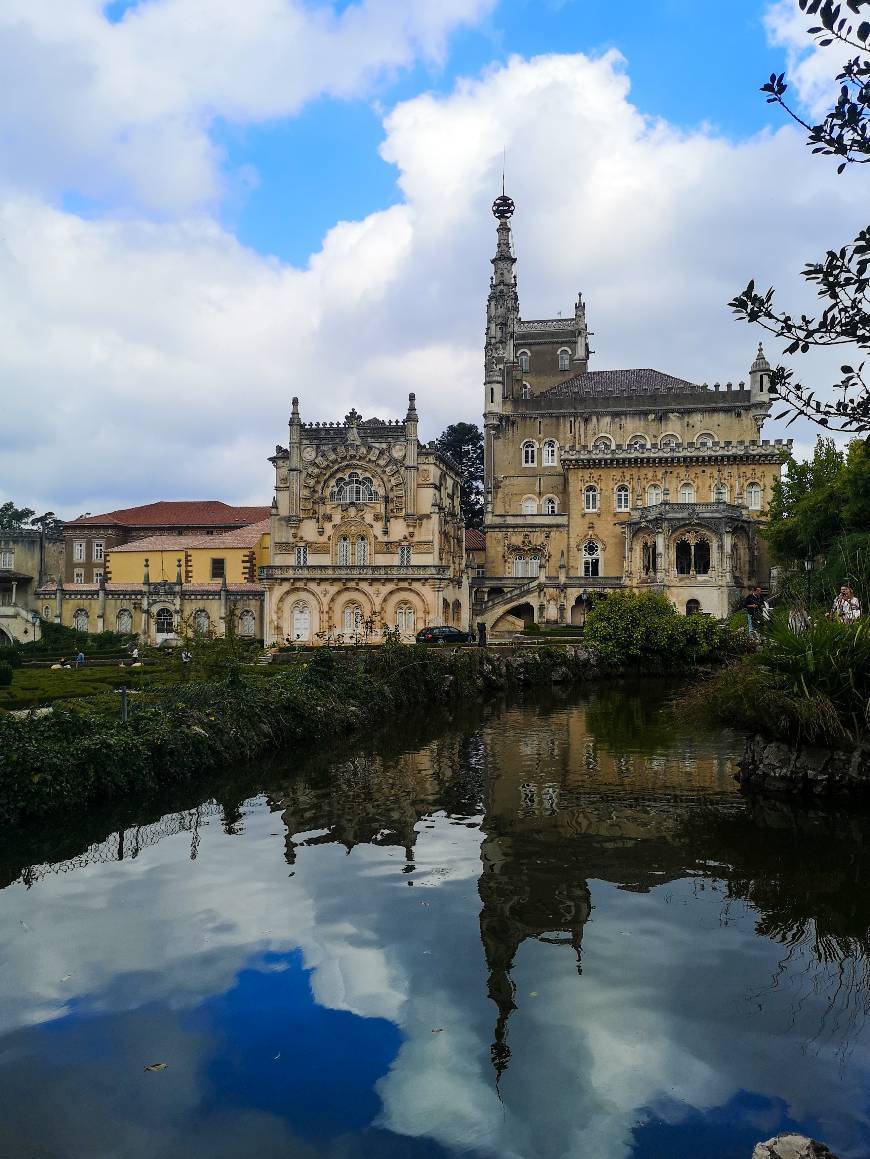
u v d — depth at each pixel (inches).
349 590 3144.7
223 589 3262.8
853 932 512.1
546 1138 322.0
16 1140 325.4
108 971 469.7
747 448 3447.3
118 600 3319.4
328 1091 355.9
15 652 2359.7
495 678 2068.2
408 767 1074.7
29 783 798.5
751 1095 348.5
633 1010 418.6
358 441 3171.8
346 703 1449.3
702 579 3164.4
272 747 1192.8
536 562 3671.3
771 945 494.0
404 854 684.7
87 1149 320.8
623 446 3609.7
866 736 807.7
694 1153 311.4
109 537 4042.8
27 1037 401.1
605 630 2377.0
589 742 1247.5
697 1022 406.6
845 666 815.1
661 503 3267.7
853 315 403.2
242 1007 428.1
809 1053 378.9
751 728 888.3
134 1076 367.9
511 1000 430.3
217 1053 386.6
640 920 533.3
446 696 1833.2
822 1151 286.7
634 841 709.3
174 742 992.9
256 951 494.3
